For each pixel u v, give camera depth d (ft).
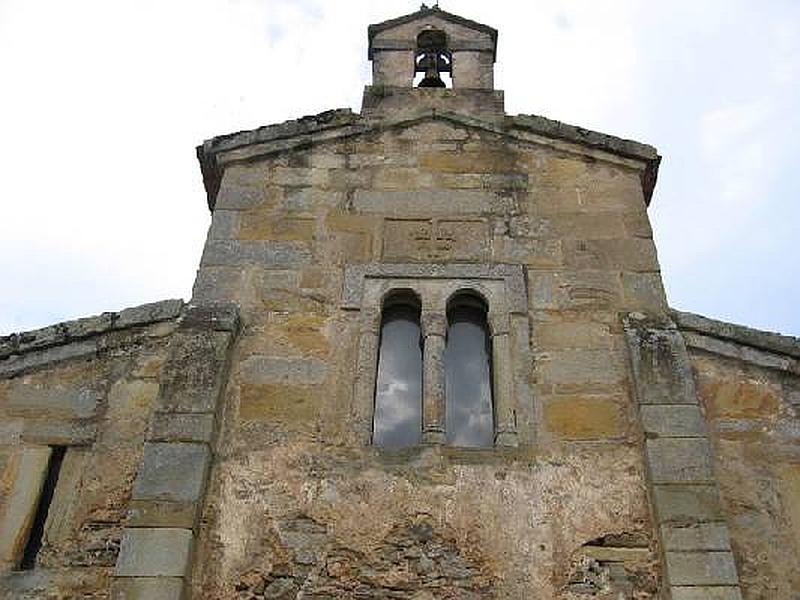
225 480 21.42
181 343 23.39
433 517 20.83
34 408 23.36
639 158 28.86
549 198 27.96
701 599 18.98
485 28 34.83
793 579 20.57
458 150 29.32
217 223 26.91
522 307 24.90
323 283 25.55
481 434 23.11
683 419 22.08
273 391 23.06
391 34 34.65
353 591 19.75
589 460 21.79
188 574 19.54
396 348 24.80
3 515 21.56
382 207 27.63
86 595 20.15
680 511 20.36
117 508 21.52
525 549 20.33
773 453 22.57
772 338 24.34
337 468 21.65
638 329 24.20
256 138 29.07
